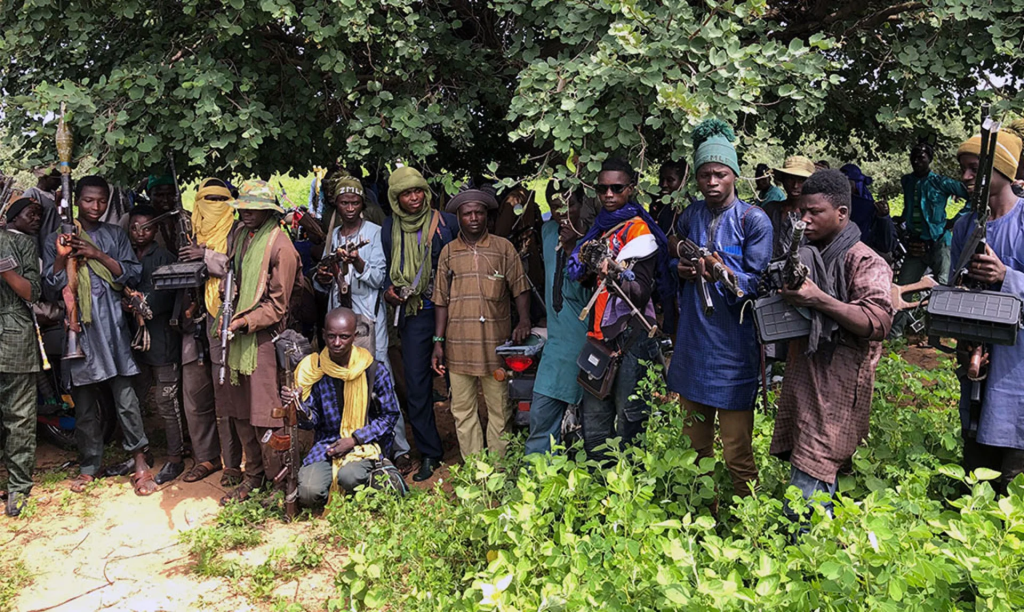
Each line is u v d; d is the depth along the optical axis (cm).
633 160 452
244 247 485
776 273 327
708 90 412
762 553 284
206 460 542
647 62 427
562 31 476
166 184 577
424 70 552
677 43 427
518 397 495
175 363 536
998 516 280
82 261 504
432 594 348
